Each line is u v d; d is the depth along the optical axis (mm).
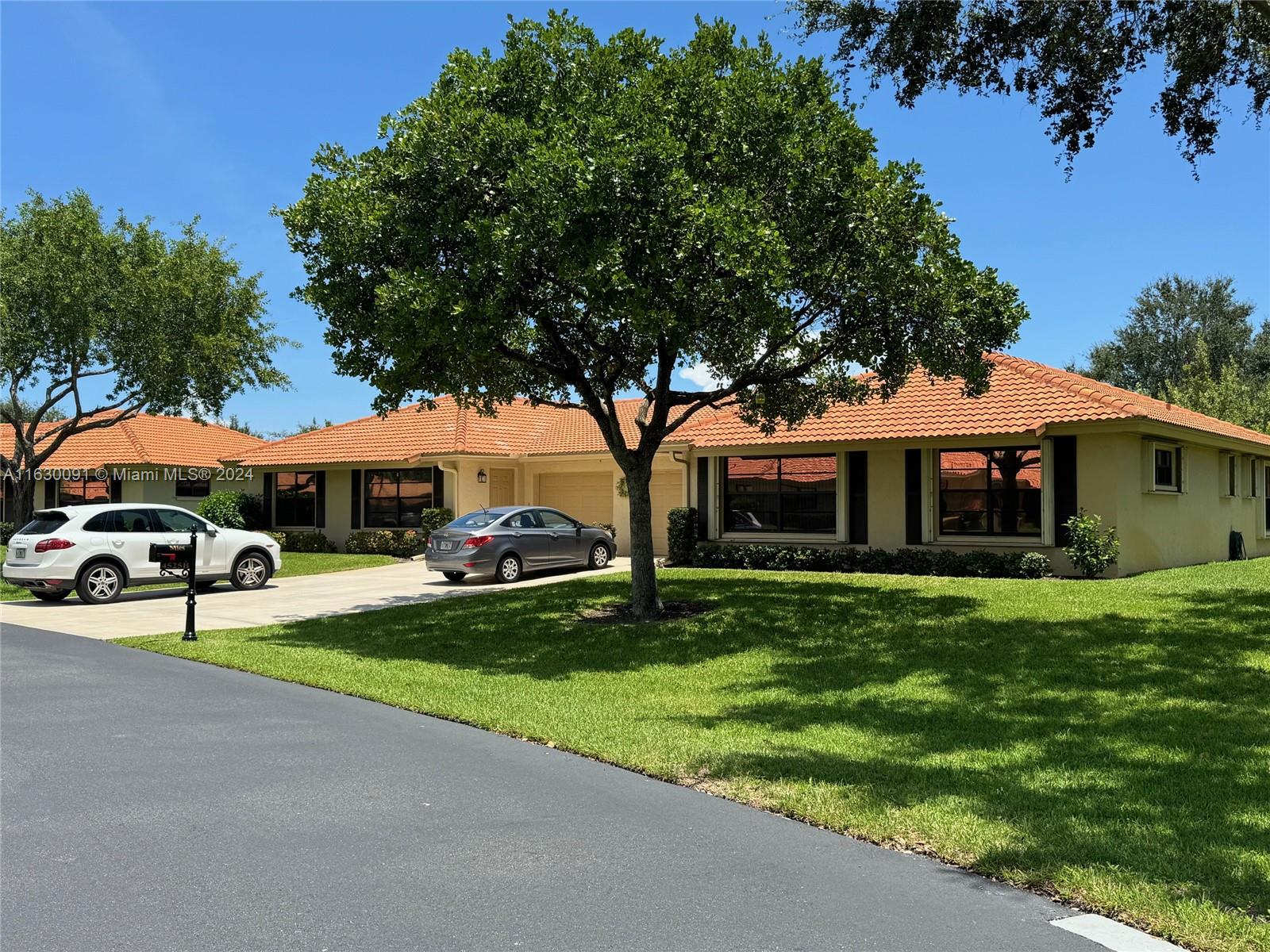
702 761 6289
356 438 29516
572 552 20312
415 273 10711
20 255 23891
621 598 14719
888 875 4441
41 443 34438
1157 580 15641
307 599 17016
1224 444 20062
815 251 11727
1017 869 4402
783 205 11750
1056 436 16969
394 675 9609
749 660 10172
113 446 33594
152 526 17578
